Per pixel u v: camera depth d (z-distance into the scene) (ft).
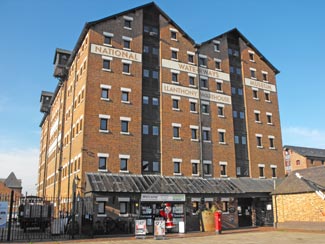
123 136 104.37
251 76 141.49
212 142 122.11
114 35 112.06
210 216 99.55
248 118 134.00
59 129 149.59
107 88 106.01
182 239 75.92
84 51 111.45
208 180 114.11
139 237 76.95
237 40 142.82
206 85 127.85
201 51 130.52
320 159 273.33
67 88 139.54
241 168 127.34
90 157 97.76
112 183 92.43
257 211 120.26
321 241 68.28
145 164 107.14
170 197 96.53
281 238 75.41
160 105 115.14
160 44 121.49
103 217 89.81
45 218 100.48
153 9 124.26
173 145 113.19
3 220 70.69
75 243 67.26
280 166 137.18
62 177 128.36
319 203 95.61
